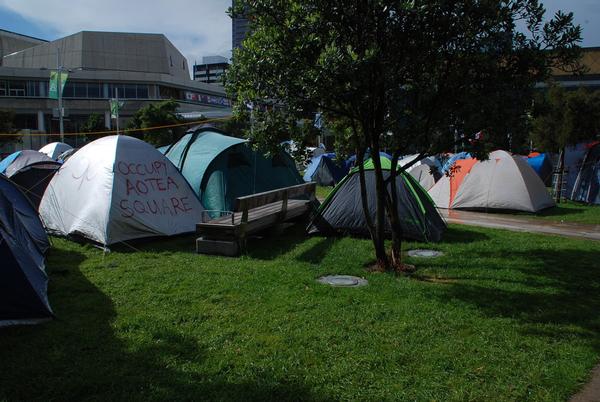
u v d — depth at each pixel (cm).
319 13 616
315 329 491
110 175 919
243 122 711
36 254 688
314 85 597
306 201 1154
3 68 7025
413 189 993
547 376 400
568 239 1009
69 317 525
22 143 5262
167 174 1003
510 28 620
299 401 362
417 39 637
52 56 8556
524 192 1428
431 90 650
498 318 530
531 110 646
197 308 555
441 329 495
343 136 820
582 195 1678
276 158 1240
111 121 6994
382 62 610
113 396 365
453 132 661
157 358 425
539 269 749
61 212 971
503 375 402
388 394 371
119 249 868
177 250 871
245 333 482
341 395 369
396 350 444
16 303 499
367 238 980
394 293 613
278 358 427
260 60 607
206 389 375
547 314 546
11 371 403
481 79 645
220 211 1016
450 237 1016
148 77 7881
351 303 574
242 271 714
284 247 899
